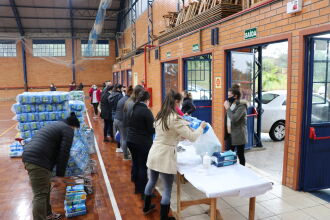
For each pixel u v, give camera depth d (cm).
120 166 542
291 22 381
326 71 380
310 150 380
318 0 338
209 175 284
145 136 369
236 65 568
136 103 373
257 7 442
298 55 372
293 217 321
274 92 735
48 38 2217
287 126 396
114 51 2400
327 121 391
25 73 2194
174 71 920
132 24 1892
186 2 983
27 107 420
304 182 385
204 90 774
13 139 804
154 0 1411
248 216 326
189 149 373
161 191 409
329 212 331
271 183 269
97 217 345
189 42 700
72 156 386
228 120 448
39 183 298
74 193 367
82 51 2312
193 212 342
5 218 347
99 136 830
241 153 438
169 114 291
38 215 297
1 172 518
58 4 1986
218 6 566
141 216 344
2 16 1997
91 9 2078
